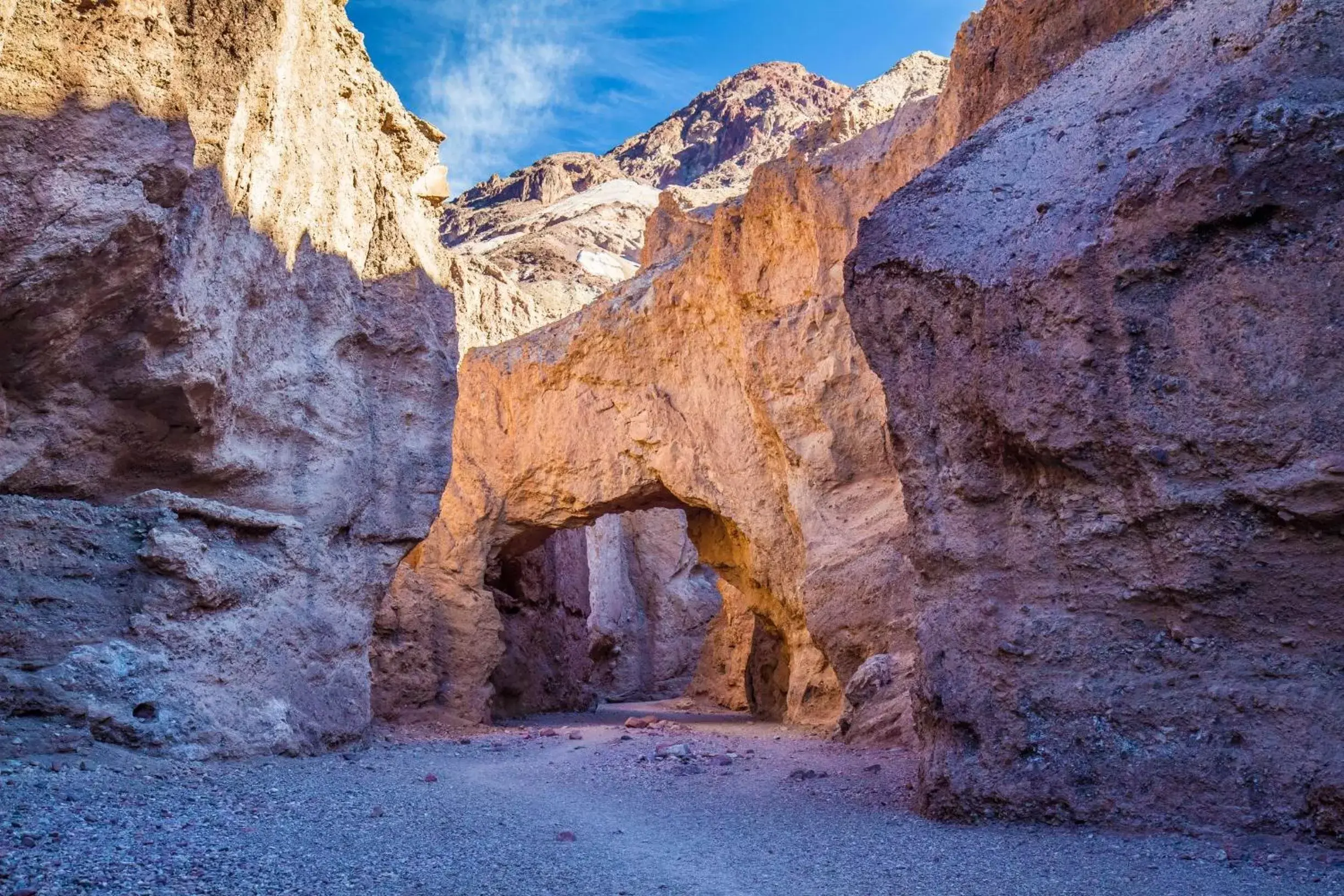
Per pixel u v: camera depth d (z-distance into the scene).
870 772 7.98
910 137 12.13
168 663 7.43
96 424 7.85
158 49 7.63
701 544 17.36
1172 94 6.02
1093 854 4.73
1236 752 5.05
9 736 6.39
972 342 6.14
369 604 10.68
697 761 8.98
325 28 10.45
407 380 11.56
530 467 16.53
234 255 8.64
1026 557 5.91
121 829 4.75
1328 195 5.04
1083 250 5.64
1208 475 5.25
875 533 12.27
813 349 13.06
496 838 5.12
